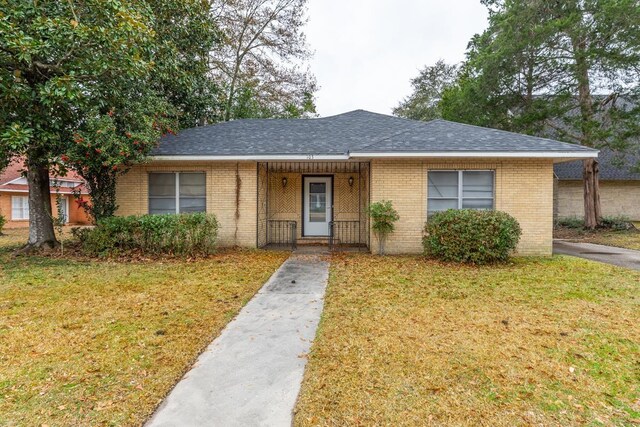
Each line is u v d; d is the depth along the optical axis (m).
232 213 10.00
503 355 3.35
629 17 12.08
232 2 18.50
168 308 4.75
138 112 8.48
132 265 7.50
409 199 9.02
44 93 6.62
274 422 2.40
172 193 10.05
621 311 4.64
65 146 7.95
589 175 15.52
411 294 5.45
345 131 11.38
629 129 13.61
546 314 4.52
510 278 6.45
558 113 14.01
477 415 2.46
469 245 7.62
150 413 2.49
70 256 8.44
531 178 8.73
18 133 6.61
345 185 11.65
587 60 13.02
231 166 9.94
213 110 15.27
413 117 31.55
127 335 3.82
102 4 6.89
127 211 9.96
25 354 3.33
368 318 4.38
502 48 13.94
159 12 10.40
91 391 2.74
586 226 15.54
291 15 19.95
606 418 2.43
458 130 9.55
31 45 6.11
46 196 9.50
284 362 3.26
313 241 11.52
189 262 7.91
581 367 3.14
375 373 3.03
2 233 15.70
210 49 14.36
